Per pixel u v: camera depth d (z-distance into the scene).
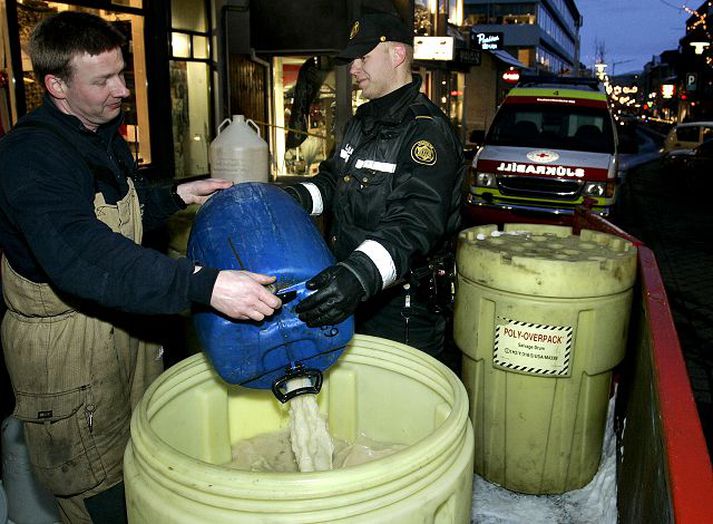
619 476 2.50
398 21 2.49
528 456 2.59
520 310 2.40
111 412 2.16
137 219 2.18
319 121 10.23
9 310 2.10
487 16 58.41
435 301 2.71
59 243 1.75
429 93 18.00
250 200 1.86
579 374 2.46
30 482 2.48
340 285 1.71
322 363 1.77
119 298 1.69
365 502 1.30
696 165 14.58
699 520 1.10
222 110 9.20
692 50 41.34
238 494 1.27
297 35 9.00
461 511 1.51
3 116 5.47
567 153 8.18
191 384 1.91
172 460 1.35
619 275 2.36
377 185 2.46
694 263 8.44
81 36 1.88
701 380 4.66
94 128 2.09
